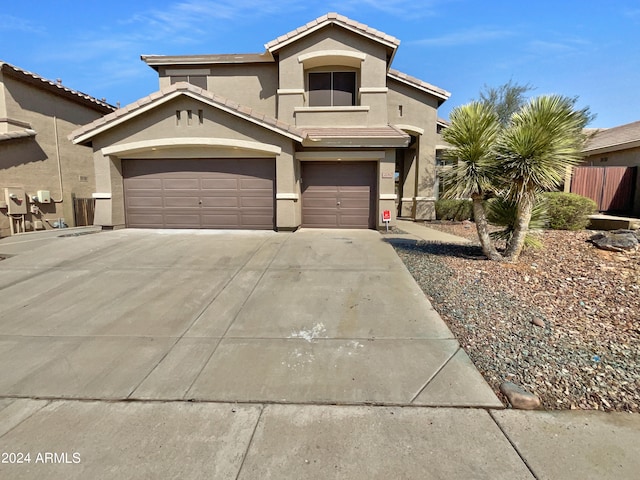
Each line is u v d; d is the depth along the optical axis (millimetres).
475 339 4605
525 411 3301
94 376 3977
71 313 5629
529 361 4055
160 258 8453
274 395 3607
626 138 16438
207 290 6492
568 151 6660
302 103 14008
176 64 15711
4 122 14062
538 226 8156
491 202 8266
